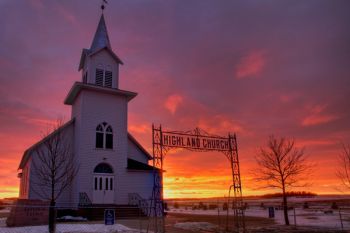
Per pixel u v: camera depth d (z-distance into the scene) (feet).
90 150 89.15
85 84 90.74
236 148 64.08
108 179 90.12
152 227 63.62
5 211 132.05
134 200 90.63
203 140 60.70
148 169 95.76
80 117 90.12
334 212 136.56
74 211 83.35
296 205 211.82
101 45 101.76
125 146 95.30
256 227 66.59
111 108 95.91
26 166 96.22
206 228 63.52
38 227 61.41
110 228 60.18
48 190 84.38
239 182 63.00
